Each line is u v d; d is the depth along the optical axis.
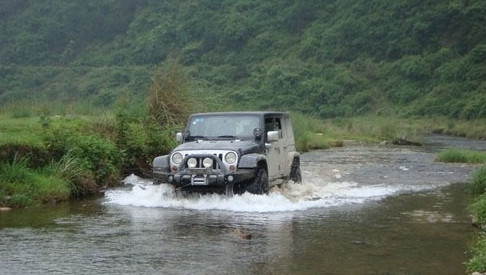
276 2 93.88
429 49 78.88
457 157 21.94
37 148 13.60
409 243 8.62
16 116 21.28
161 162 12.08
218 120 13.00
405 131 46.19
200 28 88.50
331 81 75.75
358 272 7.12
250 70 80.06
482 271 7.04
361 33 84.25
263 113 13.02
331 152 27.06
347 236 9.05
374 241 8.73
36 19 94.94
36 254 7.89
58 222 10.11
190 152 11.78
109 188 14.57
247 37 87.44
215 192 12.03
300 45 85.06
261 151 12.39
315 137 31.81
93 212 11.11
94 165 14.55
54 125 15.42
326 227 9.70
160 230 9.41
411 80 74.19
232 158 11.61
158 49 83.88
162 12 92.94
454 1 82.00
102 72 77.25
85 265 7.35
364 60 80.81
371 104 72.50
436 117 64.44
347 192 13.80
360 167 19.64
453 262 7.60
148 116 19.12
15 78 80.69
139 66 79.44
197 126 13.01
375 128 43.34
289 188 13.87
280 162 13.38
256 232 9.29
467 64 71.12
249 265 7.36
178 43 86.56
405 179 16.50
